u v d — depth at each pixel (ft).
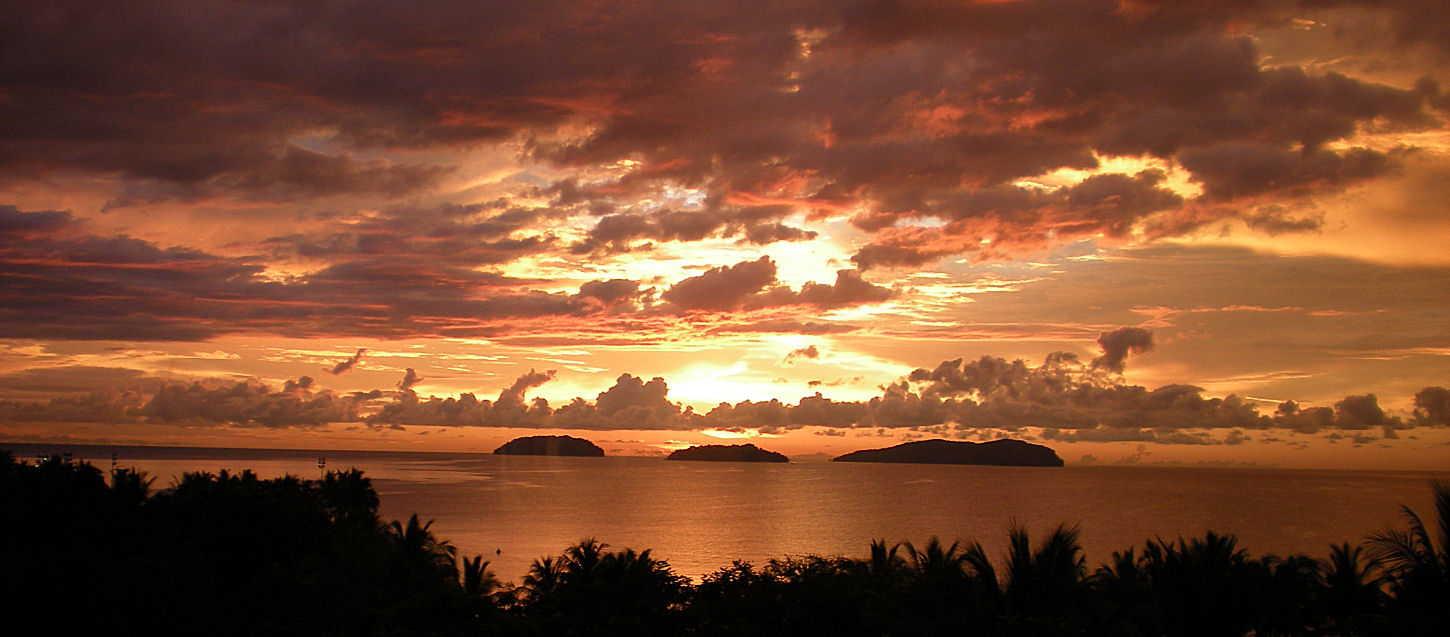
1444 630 83.51
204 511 149.28
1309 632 108.78
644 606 114.32
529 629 106.73
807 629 100.32
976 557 100.48
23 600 96.32
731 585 114.42
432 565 163.12
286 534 146.61
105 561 108.88
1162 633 96.73
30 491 149.18
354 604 115.65
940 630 91.97
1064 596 95.96
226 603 110.11
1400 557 89.20
